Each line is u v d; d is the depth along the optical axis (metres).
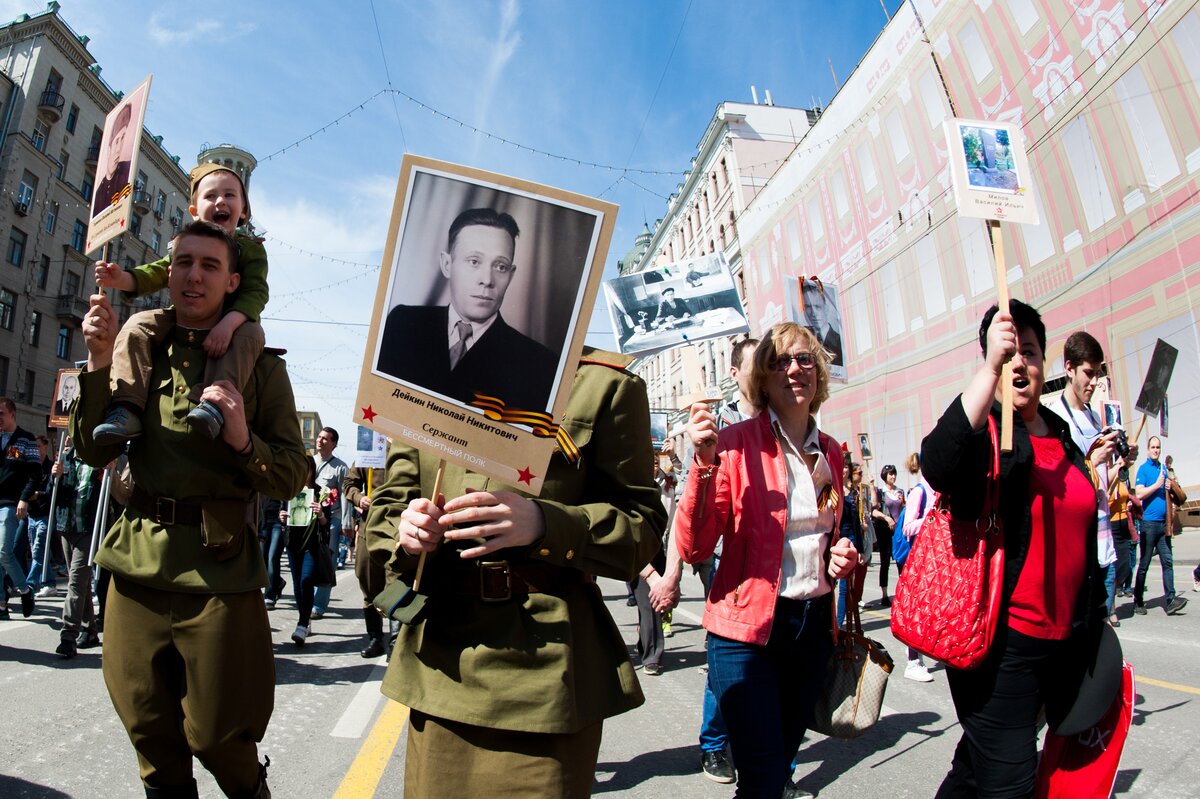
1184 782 3.07
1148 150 14.74
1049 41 17.05
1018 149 2.33
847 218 25.75
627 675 1.63
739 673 2.17
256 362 2.27
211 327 2.26
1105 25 15.62
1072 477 2.04
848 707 2.32
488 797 1.41
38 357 31.44
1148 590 9.45
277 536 8.35
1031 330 2.22
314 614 7.78
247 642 2.03
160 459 2.03
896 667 5.45
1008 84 18.38
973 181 2.23
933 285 21.47
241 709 2.01
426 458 1.71
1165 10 14.31
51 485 9.27
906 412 22.70
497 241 1.55
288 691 4.62
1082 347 4.02
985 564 1.95
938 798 2.22
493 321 1.54
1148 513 7.59
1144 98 14.81
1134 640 6.08
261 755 3.43
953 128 2.28
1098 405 4.91
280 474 2.13
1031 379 2.16
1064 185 16.75
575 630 1.58
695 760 3.56
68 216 33.28
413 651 1.58
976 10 19.34
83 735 3.52
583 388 1.71
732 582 2.26
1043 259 17.39
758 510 2.28
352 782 3.11
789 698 2.29
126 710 1.98
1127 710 1.96
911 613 2.06
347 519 7.98
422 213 1.57
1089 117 16.06
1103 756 1.98
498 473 1.50
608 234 1.53
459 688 1.47
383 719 4.02
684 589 10.80
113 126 2.76
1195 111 13.82
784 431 2.43
